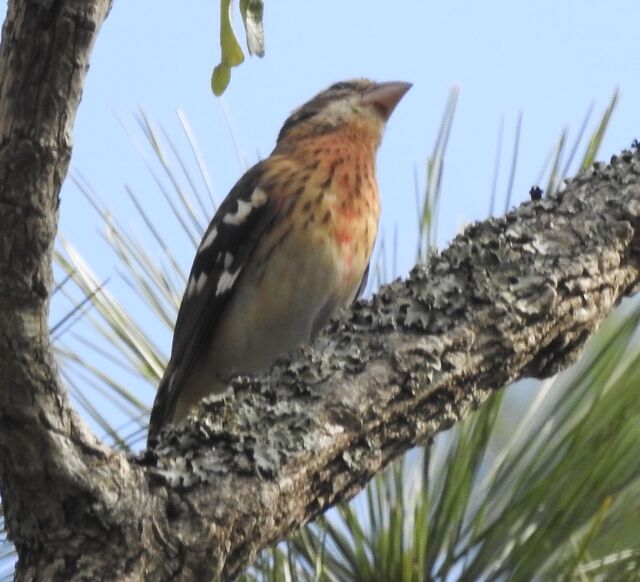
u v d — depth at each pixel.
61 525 4.91
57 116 4.45
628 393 6.82
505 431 7.41
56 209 4.60
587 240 6.21
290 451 5.33
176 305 8.20
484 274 6.03
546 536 6.61
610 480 6.68
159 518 5.01
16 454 4.81
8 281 4.61
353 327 5.89
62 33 4.36
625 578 6.55
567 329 6.05
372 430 5.57
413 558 6.73
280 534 5.30
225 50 4.75
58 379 4.81
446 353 5.78
